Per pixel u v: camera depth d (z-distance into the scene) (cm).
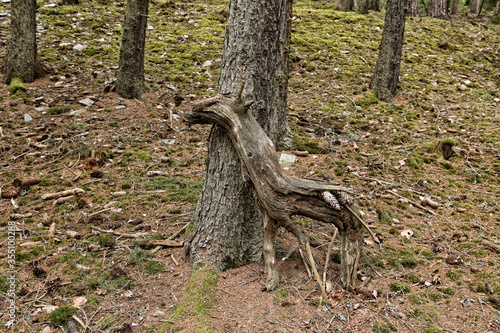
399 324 270
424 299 299
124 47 655
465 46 1100
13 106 615
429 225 412
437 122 678
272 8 297
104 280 308
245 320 264
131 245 348
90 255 337
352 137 615
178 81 770
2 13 971
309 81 824
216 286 290
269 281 293
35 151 516
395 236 389
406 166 534
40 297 290
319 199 292
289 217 290
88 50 846
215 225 309
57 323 267
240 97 285
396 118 686
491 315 282
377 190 473
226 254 309
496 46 1103
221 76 313
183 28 1051
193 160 517
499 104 767
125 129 581
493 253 363
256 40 297
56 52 818
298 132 611
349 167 518
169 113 635
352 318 273
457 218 426
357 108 716
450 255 352
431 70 920
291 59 893
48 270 319
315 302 284
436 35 1160
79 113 609
